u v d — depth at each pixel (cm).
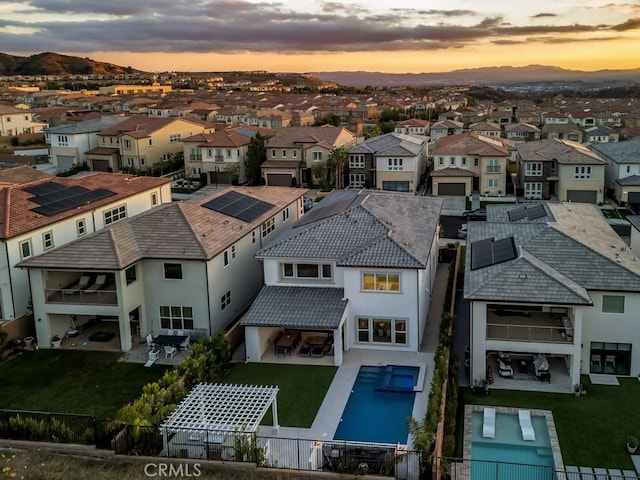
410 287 3238
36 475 2222
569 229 3506
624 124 13888
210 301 3494
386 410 2739
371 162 8250
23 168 5409
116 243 3466
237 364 3234
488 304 3033
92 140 9862
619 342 2983
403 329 3300
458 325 3616
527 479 2248
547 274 2925
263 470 2233
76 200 4475
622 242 3506
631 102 19025
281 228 4712
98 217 4541
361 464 2214
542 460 2362
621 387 2886
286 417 2702
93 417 2475
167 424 2308
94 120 10400
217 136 9062
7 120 12456
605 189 7638
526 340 2902
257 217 4234
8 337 3491
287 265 3519
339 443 2292
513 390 2897
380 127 12669
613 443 2444
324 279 3475
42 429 2461
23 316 3653
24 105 16075
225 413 2358
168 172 9725
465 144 8012
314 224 3762
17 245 3778
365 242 3459
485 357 2923
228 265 3750
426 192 8150
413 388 2897
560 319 3169
